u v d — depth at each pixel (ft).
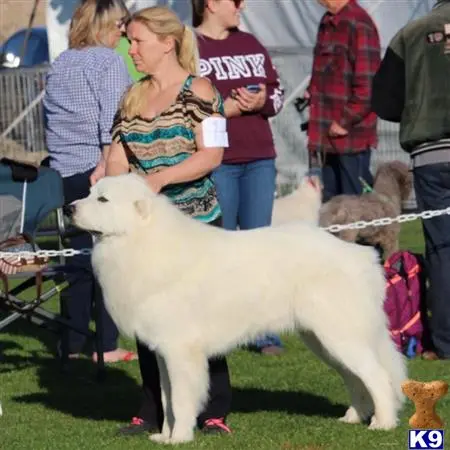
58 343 43.55
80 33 40.24
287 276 28.76
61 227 39.24
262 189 40.06
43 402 36.19
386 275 41.09
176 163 29.50
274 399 35.17
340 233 50.01
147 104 29.81
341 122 51.08
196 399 28.58
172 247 28.17
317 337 29.27
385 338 30.19
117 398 36.60
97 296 38.83
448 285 39.78
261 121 40.16
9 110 69.72
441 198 39.75
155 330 28.27
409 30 39.37
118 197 27.89
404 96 39.86
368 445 28.02
